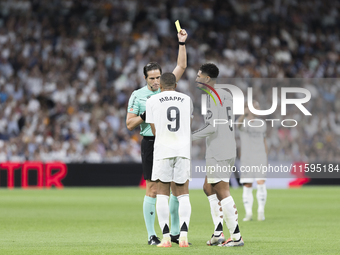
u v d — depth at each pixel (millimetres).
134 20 106062
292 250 23359
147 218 25750
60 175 75875
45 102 89312
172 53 102625
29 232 31141
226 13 110625
